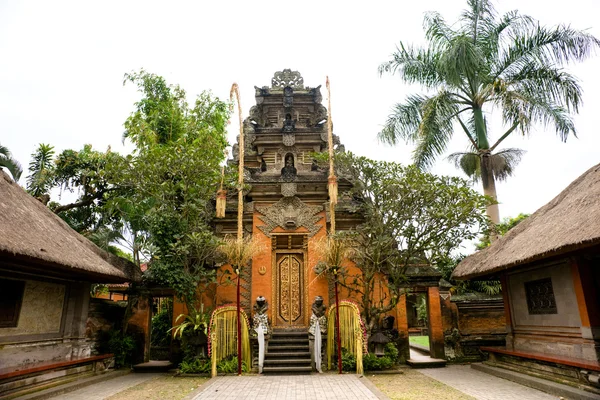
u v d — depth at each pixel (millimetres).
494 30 15930
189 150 13156
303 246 14781
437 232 12430
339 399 8188
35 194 15375
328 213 14930
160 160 12969
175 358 13602
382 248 12648
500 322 14836
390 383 10195
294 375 11156
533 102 14234
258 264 14391
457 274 12758
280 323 14125
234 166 16031
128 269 13164
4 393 8195
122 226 16609
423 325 26859
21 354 9398
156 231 12367
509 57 15531
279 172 15820
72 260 9195
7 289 9188
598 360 8375
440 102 15555
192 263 13484
